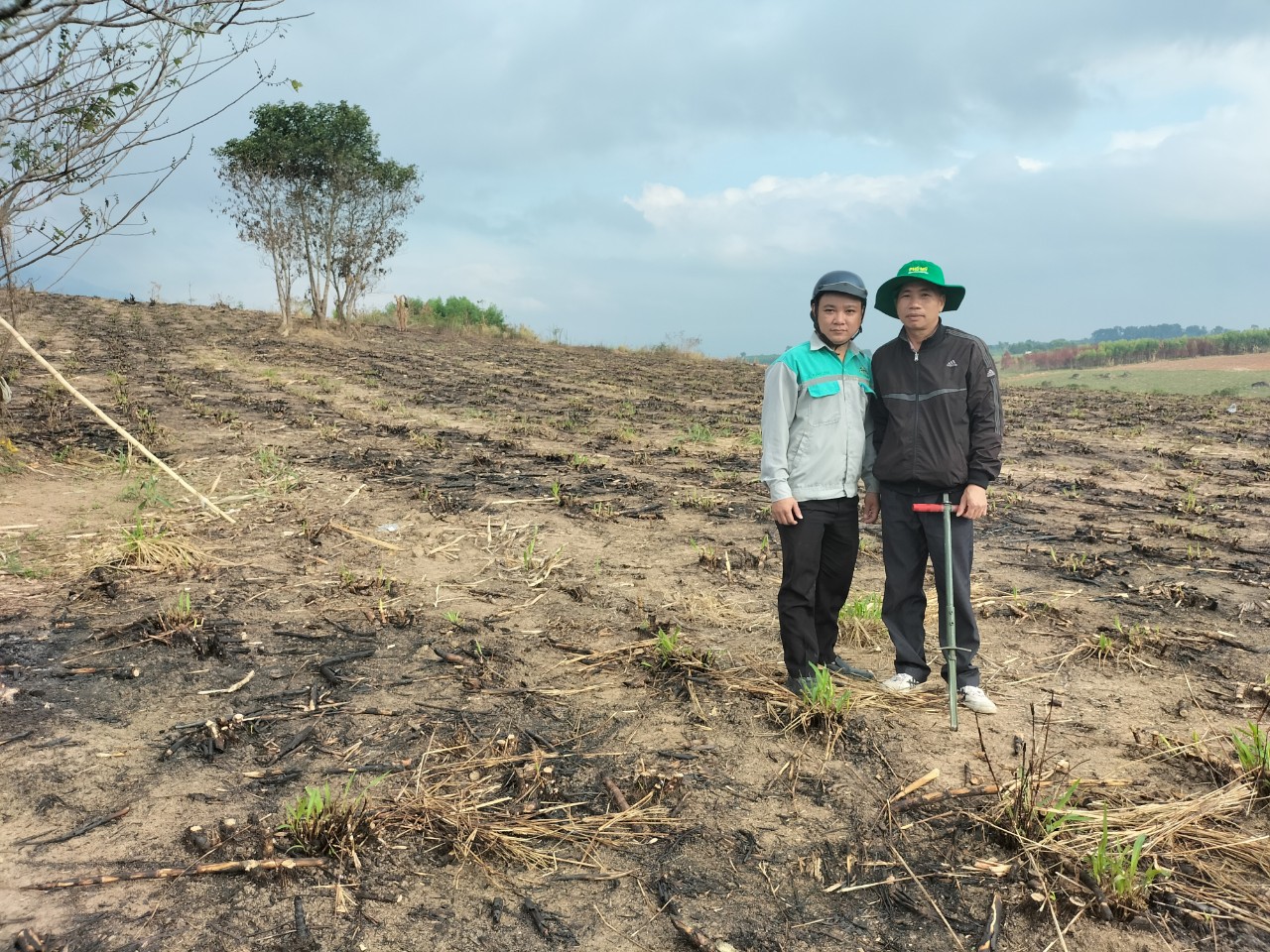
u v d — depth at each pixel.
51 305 25.36
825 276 3.78
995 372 3.84
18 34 3.65
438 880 2.69
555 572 5.86
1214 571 6.23
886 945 2.46
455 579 5.64
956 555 3.90
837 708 3.74
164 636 4.43
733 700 4.00
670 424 13.59
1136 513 8.27
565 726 3.74
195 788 3.13
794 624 3.94
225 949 2.35
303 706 3.82
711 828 3.00
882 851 2.89
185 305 30.47
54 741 3.42
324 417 11.97
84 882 2.58
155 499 7.04
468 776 3.29
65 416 10.43
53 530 6.18
